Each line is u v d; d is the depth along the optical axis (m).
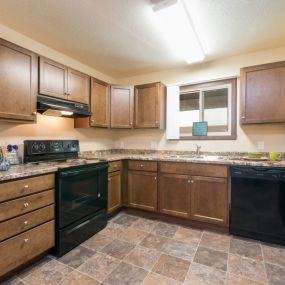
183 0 1.72
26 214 1.64
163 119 3.29
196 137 3.12
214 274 1.62
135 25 2.08
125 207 3.08
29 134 2.37
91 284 1.51
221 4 1.77
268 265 1.74
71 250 1.99
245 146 2.78
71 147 2.81
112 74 3.59
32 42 2.39
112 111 3.22
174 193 2.64
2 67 1.82
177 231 2.41
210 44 2.51
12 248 1.54
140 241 2.16
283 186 2.04
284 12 1.88
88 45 2.53
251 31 2.21
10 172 1.61
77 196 2.11
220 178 2.37
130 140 3.70
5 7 1.81
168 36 2.28
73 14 1.91
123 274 1.63
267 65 2.37
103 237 2.26
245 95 2.49
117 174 2.90
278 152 2.49
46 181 1.82
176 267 1.72
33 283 1.52
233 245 2.08
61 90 2.41
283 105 2.30
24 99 2.00
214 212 2.41
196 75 3.12
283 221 2.05
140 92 3.27
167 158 2.69
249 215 2.20
